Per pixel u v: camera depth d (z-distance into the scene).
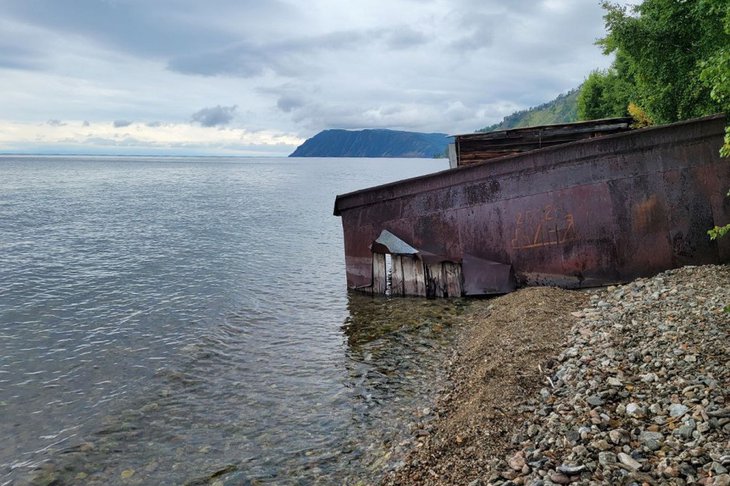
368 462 7.36
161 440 8.37
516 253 15.45
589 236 14.60
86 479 7.34
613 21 17.17
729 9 8.95
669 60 16.55
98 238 33.28
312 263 25.39
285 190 92.44
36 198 66.19
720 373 6.85
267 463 7.53
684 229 13.86
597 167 14.45
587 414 6.71
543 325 11.22
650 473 5.23
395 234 16.95
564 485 5.33
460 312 14.75
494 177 15.54
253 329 14.45
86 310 16.78
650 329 9.13
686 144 13.76
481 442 6.96
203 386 10.52
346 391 9.97
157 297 18.42
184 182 118.06
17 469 7.65
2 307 17.16
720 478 4.80
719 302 9.67
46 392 10.45
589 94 44.97
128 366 11.80
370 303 16.64
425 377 10.41
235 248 29.91
